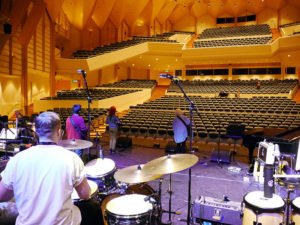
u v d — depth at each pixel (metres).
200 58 20.61
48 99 14.98
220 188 5.11
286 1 25.44
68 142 3.69
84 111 13.58
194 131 9.72
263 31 23.38
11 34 12.91
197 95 19.12
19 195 1.55
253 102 15.08
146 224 2.47
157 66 24.98
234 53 19.19
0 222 2.12
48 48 17.23
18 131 4.55
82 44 20.86
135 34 26.22
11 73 13.60
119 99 16.59
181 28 29.34
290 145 4.67
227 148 8.72
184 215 3.84
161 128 10.70
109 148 9.14
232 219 3.13
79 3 18.95
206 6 27.86
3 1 12.93
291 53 18.03
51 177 1.56
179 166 2.57
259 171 5.68
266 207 2.48
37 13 14.27
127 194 3.02
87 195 1.75
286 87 18.33
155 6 24.80
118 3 21.97
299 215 2.51
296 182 2.80
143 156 8.09
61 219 1.57
